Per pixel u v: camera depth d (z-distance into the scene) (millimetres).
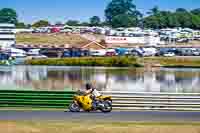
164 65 176750
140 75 116500
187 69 153875
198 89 81000
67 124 32719
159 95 45188
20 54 184375
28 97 43750
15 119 35375
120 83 91438
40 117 36812
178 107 44000
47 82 90562
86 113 40469
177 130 31422
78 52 194375
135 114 40156
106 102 41844
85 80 96875
